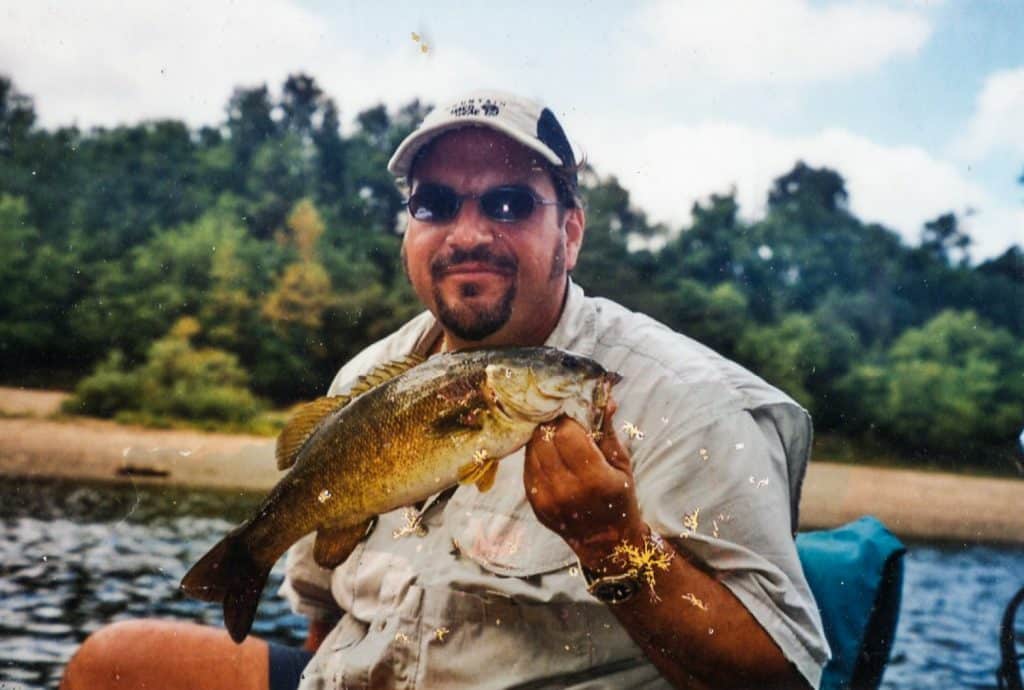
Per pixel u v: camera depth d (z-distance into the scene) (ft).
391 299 37.06
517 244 7.80
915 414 36.50
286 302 37.01
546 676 6.72
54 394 35.35
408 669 7.06
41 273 40.22
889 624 7.88
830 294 37.81
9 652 10.83
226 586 6.58
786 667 6.40
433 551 7.16
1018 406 37.32
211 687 8.23
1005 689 9.63
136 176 42.86
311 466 6.41
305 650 8.60
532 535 6.86
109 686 8.22
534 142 7.76
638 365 7.27
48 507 20.84
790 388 36.60
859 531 8.12
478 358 6.05
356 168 40.11
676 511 6.59
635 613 6.21
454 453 6.07
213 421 33.35
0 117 44.47
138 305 38.78
